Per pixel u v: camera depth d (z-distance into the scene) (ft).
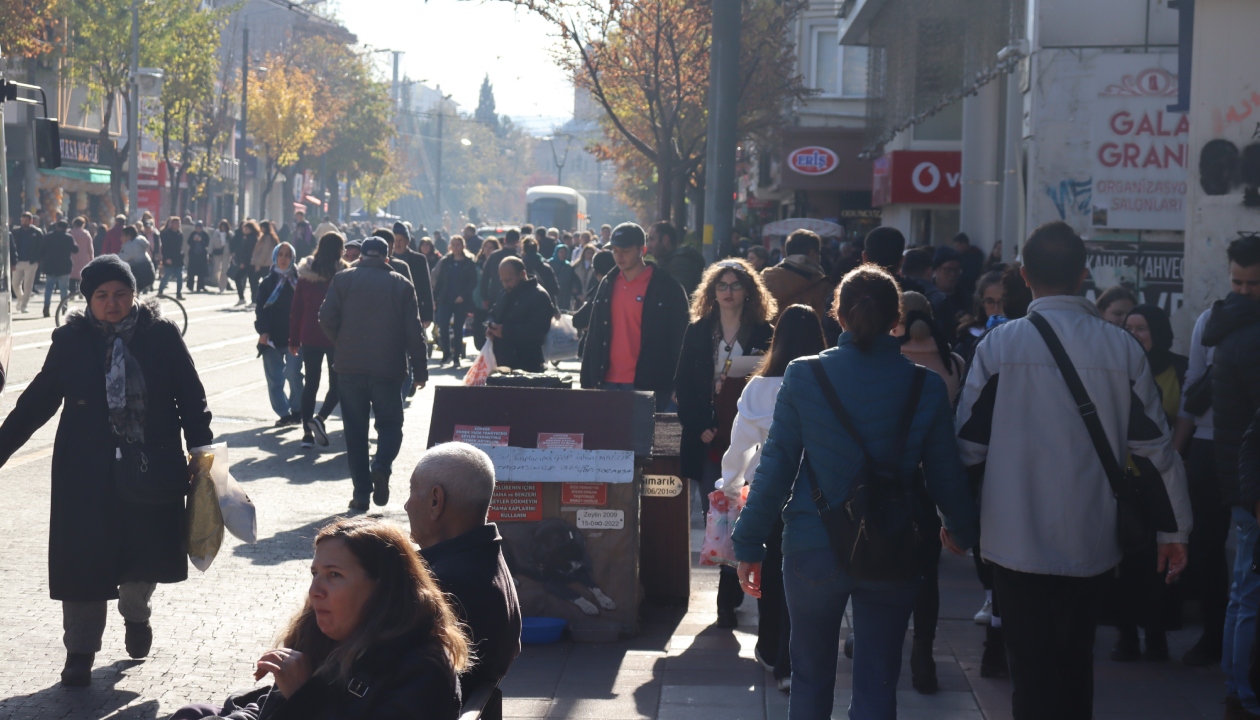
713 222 46.42
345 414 30.91
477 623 11.89
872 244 26.81
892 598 14.16
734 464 19.39
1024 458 14.03
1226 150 26.09
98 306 18.30
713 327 22.93
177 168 188.24
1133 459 14.15
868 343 14.51
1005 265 27.22
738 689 18.75
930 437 14.39
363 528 10.18
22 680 18.51
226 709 10.92
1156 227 39.91
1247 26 25.86
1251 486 15.37
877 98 71.46
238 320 84.74
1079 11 39.86
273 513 30.37
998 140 67.62
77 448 18.10
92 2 134.21
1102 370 14.02
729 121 46.11
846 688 18.85
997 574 14.39
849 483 14.11
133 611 19.22
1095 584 14.25
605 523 21.35
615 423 21.50
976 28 47.03
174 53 144.25
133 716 17.26
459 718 10.28
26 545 26.02
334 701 9.85
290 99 211.00
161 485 18.24
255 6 301.22
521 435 21.35
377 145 263.70
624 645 21.08
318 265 39.22
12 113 134.00
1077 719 14.34
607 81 87.61
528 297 37.37
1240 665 16.92
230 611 22.27
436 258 81.87
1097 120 39.96
